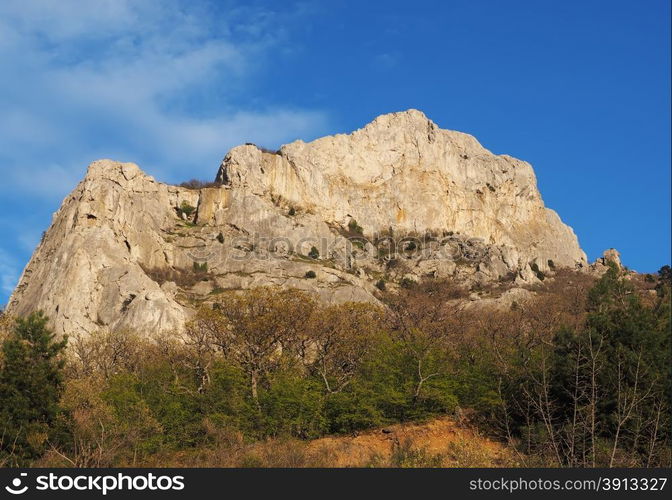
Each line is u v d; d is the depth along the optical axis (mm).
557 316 62781
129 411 37656
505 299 92500
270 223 107500
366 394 39219
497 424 36469
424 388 39094
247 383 42531
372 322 49656
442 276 109125
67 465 32312
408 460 31062
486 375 39656
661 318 36375
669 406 31641
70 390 37094
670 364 32750
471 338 49344
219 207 110812
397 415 38781
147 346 53656
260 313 46219
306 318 46188
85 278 82938
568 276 117812
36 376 35719
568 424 31234
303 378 43125
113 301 81062
